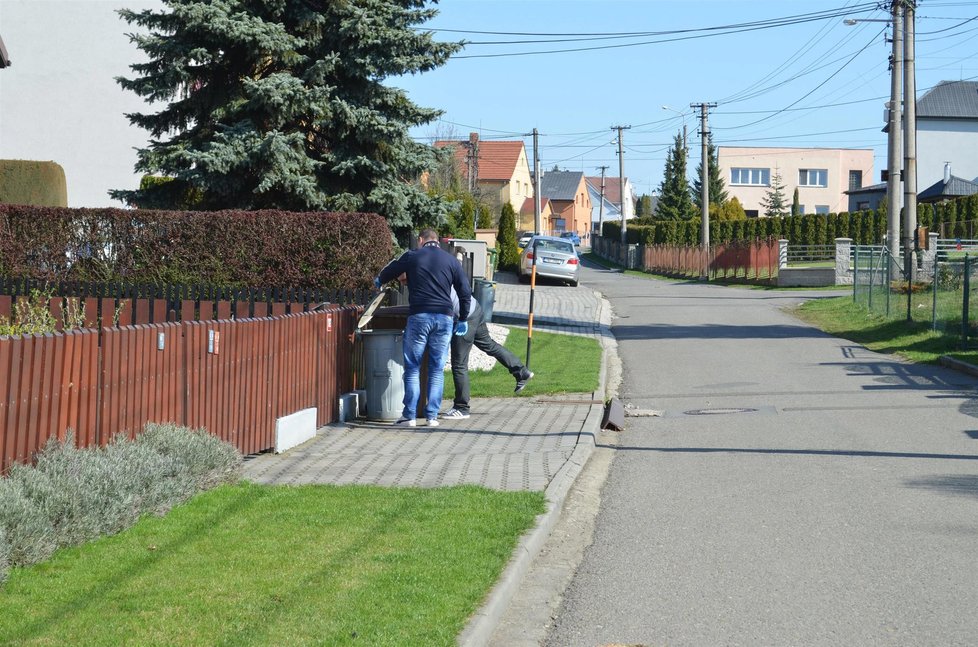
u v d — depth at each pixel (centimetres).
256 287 1683
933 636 530
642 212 13600
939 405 1274
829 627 547
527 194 11394
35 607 518
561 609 588
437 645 482
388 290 1616
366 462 960
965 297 1755
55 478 636
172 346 844
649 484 902
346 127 2045
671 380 1584
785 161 9444
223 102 2055
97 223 1706
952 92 7575
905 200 2675
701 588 618
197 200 2103
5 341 647
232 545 645
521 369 1339
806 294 3553
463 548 649
